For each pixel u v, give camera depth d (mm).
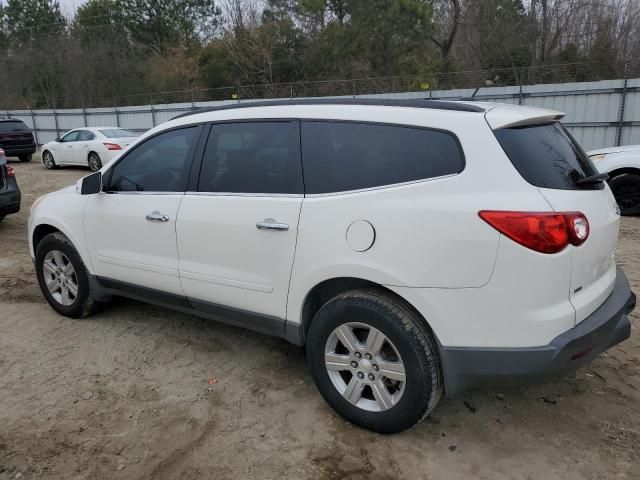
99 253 4137
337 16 30203
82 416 3197
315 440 2943
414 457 2797
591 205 2703
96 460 2814
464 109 2730
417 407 2744
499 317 2527
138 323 4520
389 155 2826
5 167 7453
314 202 2971
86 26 43531
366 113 2947
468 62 29703
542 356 2502
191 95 29062
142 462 2799
